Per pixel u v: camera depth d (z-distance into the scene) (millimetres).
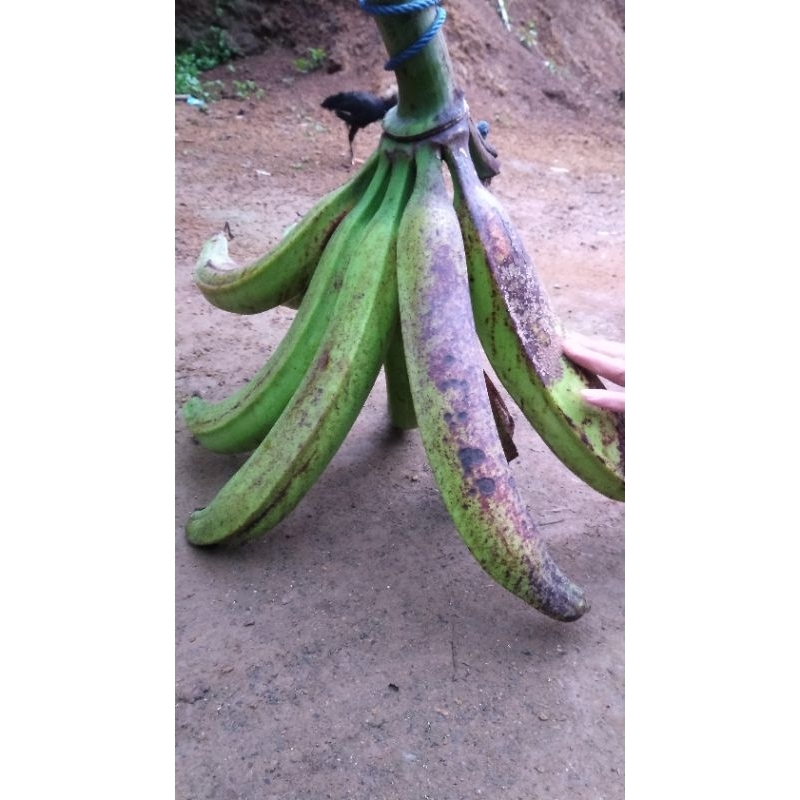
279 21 10383
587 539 2922
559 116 10664
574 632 2486
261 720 2156
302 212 6551
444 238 2334
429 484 3189
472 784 2014
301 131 8727
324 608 2533
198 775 2008
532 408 2514
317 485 3146
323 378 2449
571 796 1995
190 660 2314
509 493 2230
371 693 2248
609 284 5594
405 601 2578
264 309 3100
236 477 2588
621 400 2422
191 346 4184
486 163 2662
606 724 2188
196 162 7461
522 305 2467
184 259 5332
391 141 2520
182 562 2680
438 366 2246
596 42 12070
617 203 7715
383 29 2289
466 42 10508
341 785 1999
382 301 2451
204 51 10133
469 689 2271
